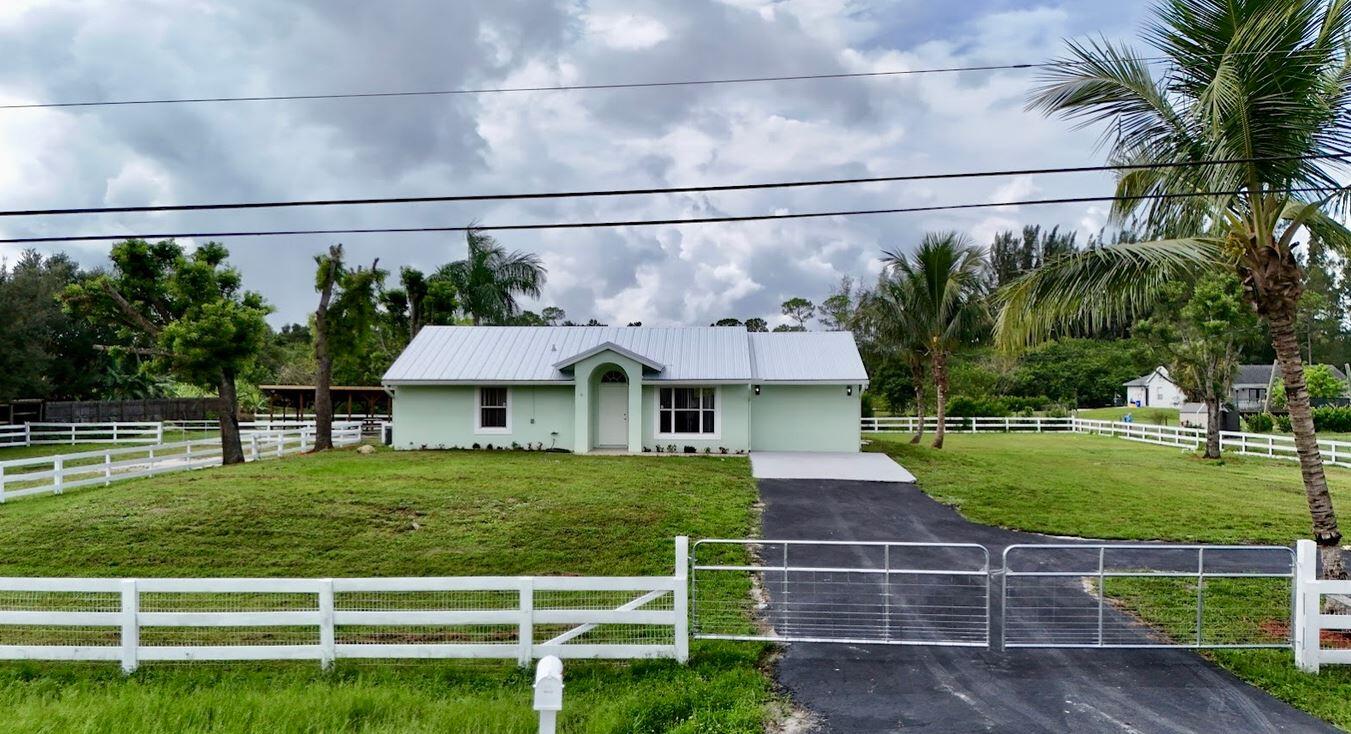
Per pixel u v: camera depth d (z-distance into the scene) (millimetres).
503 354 24844
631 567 11094
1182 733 6066
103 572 11039
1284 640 8148
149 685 7375
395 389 24031
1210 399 25344
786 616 8125
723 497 15695
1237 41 8148
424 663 7977
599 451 23359
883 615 8977
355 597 10133
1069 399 61250
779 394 24141
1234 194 8516
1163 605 9297
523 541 12219
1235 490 17750
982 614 9031
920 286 26719
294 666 7988
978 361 51000
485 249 38219
